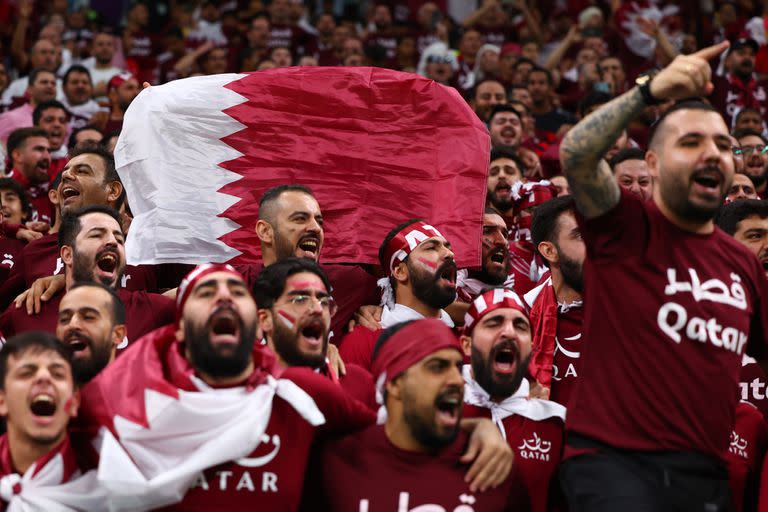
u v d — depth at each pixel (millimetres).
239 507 6938
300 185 10227
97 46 22391
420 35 26062
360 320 10141
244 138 10922
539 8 27781
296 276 8383
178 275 11023
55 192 11656
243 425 6879
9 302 11227
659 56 23062
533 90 19766
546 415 8523
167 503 6770
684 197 6480
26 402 6996
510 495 7203
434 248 9852
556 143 17500
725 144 6508
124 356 7168
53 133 16266
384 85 11195
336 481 7168
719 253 6699
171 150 10820
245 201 10773
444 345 7090
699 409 6445
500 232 11367
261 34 24484
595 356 6652
